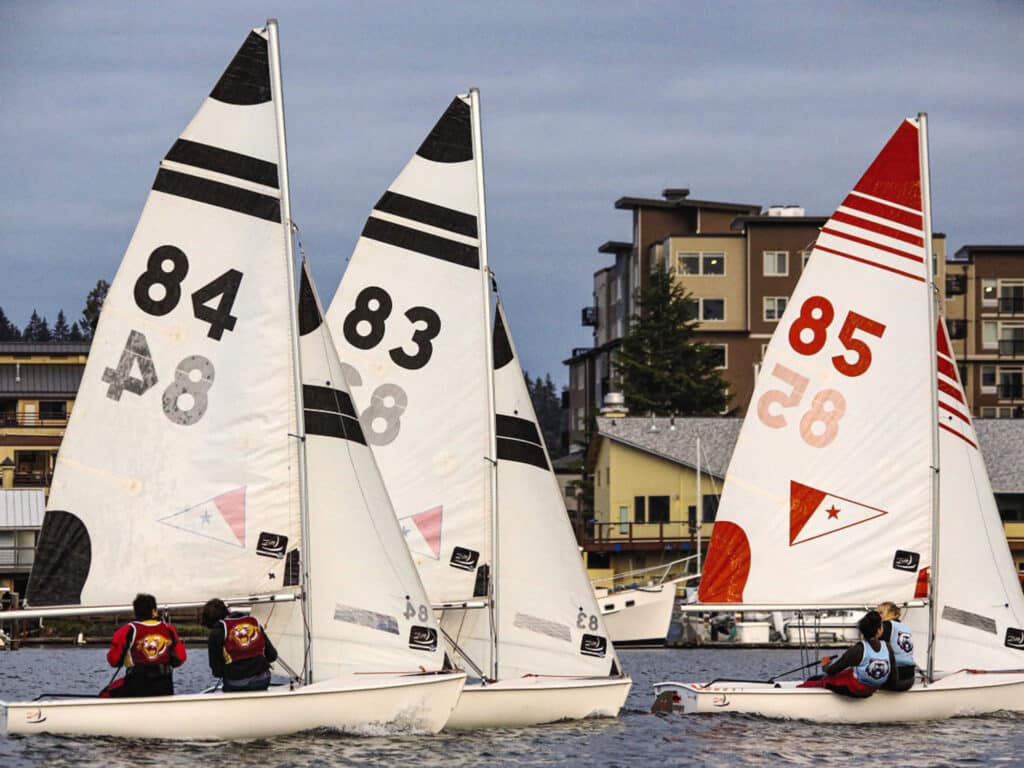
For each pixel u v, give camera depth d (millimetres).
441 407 115188
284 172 103000
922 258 118062
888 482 117875
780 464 119312
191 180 102875
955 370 119312
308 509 104125
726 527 119938
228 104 103188
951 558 118250
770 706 116000
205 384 102562
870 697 114125
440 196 116000
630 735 109062
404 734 103125
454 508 114875
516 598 116125
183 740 96688
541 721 113875
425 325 115562
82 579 102062
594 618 117812
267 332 102625
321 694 100062
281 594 102312
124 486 102438
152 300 102938
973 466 119062
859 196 119188
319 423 105750
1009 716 117188
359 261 116125
